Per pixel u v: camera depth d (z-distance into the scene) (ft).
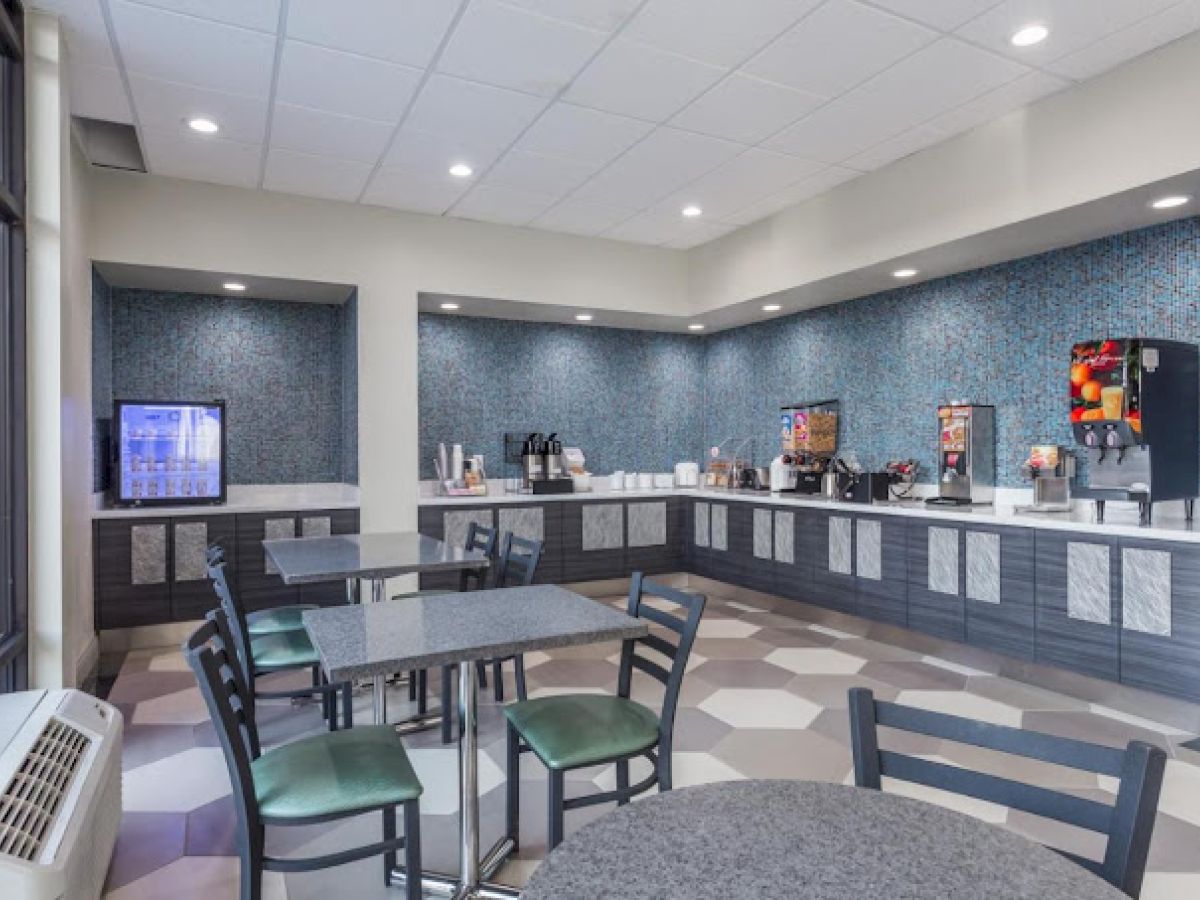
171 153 14.14
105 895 6.93
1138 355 11.48
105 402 16.35
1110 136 11.09
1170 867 7.27
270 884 7.13
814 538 16.88
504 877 7.17
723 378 23.09
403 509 17.49
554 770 6.47
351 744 6.44
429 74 11.30
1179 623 10.53
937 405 16.61
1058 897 2.95
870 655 14.67
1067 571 11.95
